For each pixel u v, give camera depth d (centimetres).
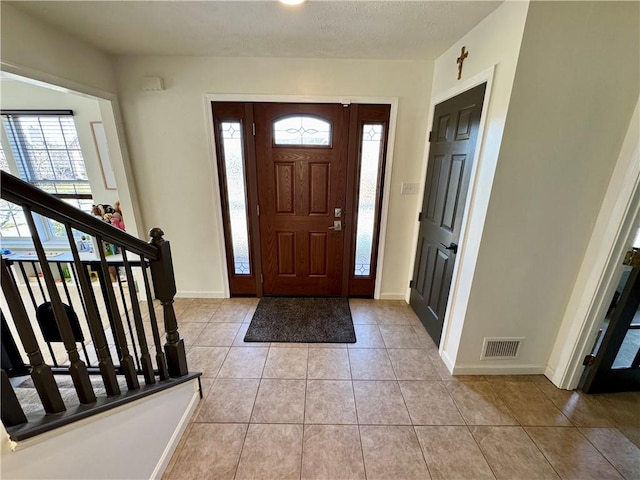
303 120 262
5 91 319
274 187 281
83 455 98
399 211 285
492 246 176
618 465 146
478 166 175
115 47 220
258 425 166
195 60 241
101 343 112
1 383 77
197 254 301
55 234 384
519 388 195
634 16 137
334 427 166
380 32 188
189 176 273
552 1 134
